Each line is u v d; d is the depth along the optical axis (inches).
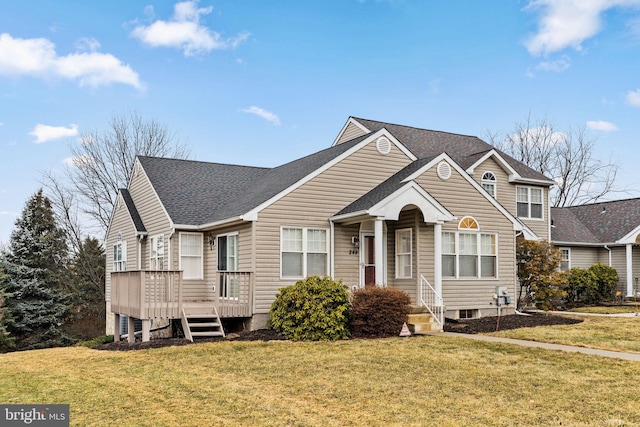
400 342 548.7
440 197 722.2
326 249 687.7
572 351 485.7
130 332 629.0
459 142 1092.5
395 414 306.8
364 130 1000.2
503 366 427.8
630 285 1157.1
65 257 1140.5
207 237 775.1
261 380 391.9
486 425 286.5
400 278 722.2
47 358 505.7
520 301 872.3
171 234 754.8
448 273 727.7
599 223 1290.6
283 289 609.3
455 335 597.0
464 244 742.5
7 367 462.6
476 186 751.1
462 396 343.0
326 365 439.8
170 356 491.5
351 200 709.9
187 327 590.6
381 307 594.9
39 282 1025.5
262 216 649.6
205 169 940.0
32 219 1082.7
